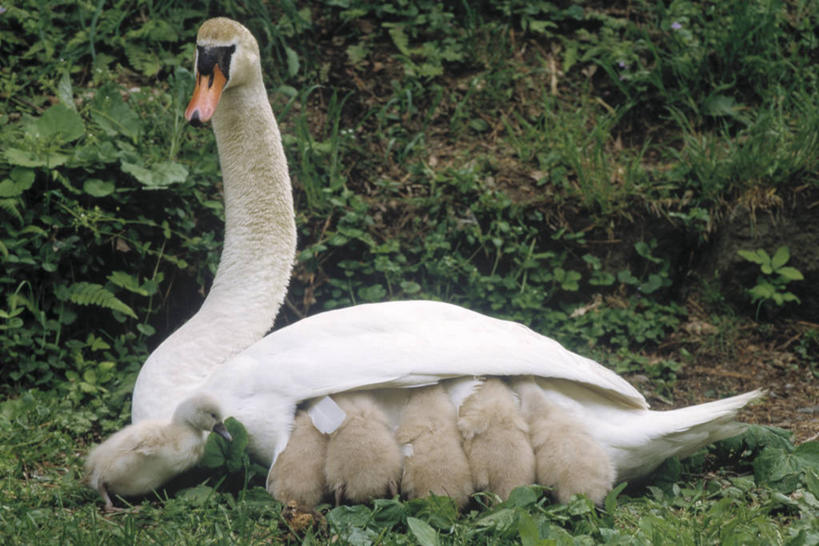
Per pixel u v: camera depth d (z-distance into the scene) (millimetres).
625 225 8109
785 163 8117
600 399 4996
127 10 8953
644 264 8148
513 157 8656
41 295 6633
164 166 7074
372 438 4453
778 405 6820
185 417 4621
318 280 7668
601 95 9406
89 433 5836
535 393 4750
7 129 7438
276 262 5621
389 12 9898
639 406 5035
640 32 9711
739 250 8008
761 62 9273
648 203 8117
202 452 4730
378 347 4707
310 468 4500
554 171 8258
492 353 4727
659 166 8586
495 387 4715
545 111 9008
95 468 4621
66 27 8891
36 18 8727
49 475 5121
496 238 7863
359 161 8406
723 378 7367
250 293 5516
